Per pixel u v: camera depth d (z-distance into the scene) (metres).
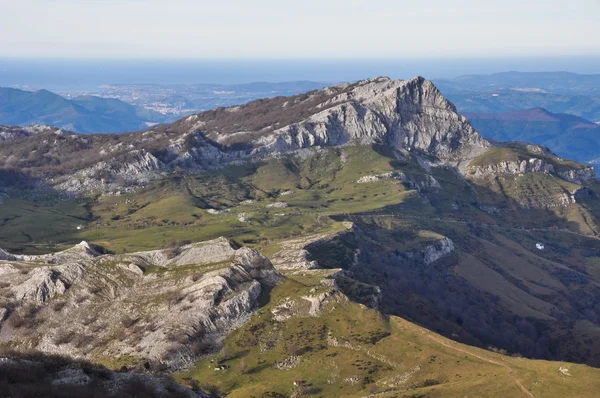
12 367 103.00
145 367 144.62
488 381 137.75
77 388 101.06
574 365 141.62
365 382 144.25
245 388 140.75
